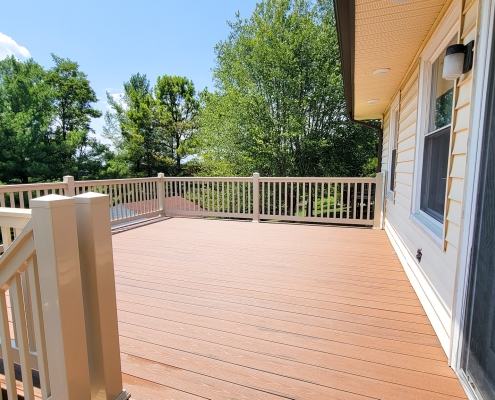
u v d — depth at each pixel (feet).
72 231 3.62
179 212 21.45
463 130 5.51
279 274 9.90
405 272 10.06
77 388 3.76
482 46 4.54
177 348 5.91
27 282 4.43
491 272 4.00
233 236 15.30
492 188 4.09
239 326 6.71
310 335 6.32
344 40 8.93
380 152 23.32
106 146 70.69
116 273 10.12
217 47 48.03
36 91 57.47
